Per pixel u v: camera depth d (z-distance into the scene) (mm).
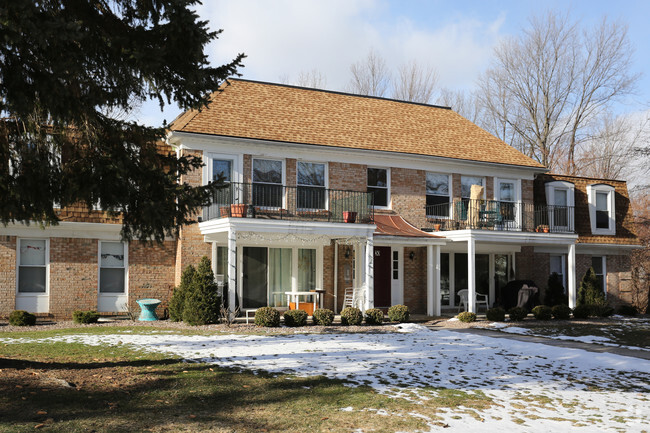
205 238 19922
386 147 23000
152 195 9664
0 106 9000
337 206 21812
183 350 12516
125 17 9234
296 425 7328
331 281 21984
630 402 9602
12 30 7098
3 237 18203
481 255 25922
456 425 7672
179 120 22469
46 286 18781
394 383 9977
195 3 8852
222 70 9508
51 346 12859
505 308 24797
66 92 8086
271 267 21406
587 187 27641
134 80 9297
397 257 23578
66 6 8734
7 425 6668
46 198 9391
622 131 42719
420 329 18078
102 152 9617
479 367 11953
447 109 29344
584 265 27641
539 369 12125
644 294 28422
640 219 36062
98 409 7562
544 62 42594
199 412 7691
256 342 14203
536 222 26344
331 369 10906
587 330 19094
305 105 24266
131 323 18234
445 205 24578
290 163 21359
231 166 20359
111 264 19703
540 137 43625
